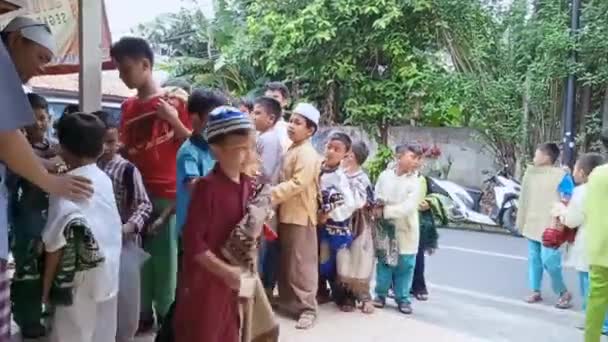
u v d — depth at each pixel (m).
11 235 2.62
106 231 2.43
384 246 4.38
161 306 3.27
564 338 4.04
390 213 4.31
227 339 2.33
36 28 2.43
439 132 10.21
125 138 3.22
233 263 2.21
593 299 3.50
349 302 4.36
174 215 3.24
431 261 6.64
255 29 11.25
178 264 2.82
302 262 3.92
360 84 10.77
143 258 2.96
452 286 5.51
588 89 9.30
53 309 2.39
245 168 2.28
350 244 4.24
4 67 1.54
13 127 1.57
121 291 2.79
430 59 10.41
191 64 11.93
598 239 3.44
